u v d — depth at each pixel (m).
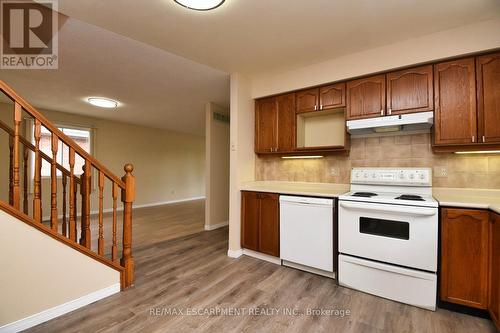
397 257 2.08
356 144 2.87
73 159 2.00
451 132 2.14
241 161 3.20
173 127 7.25
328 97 2.80
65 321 1.78
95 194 5.89
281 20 1.99
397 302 2.07
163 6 1.80
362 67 2.53
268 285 2.36
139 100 4.37
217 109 4.65
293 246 2.69
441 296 1.95
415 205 2.00
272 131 3.24
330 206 2.44
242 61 2.77
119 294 2.17
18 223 1.67
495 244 1.71
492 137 1.98
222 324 1.77
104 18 1.95
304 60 2.74
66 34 2.25
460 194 2.29
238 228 3.15
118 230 4.43
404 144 2.59
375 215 2.18
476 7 1.81
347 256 2.33
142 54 2.65
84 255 1.99
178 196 8.22
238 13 1.89
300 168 3.27
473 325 1.77
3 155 4.61
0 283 1.60
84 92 3.91
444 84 2.18
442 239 1.94
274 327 1.74
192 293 2.20
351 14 1.91
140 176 6.98
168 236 4.04
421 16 1.94
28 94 4.00
